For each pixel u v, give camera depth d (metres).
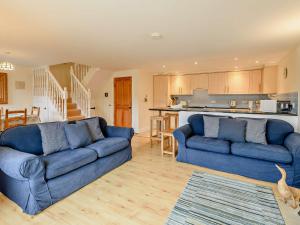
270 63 5.04
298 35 2.83
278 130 3.06
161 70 6.35
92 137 3.23
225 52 3.89
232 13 2.13
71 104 5.73
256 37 2.94
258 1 1.86
